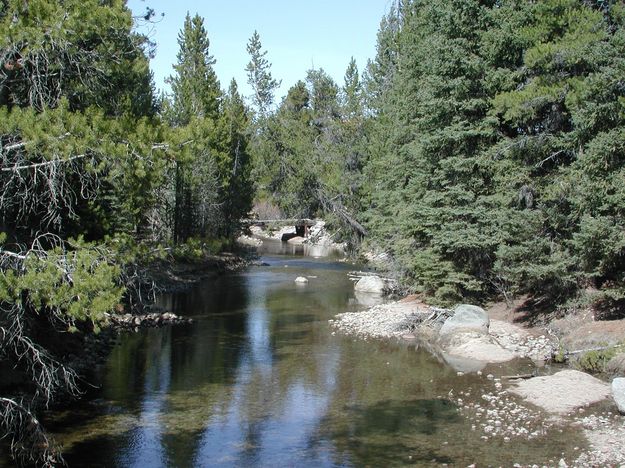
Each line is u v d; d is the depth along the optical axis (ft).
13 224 41.27
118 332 78.07
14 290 30.50
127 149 34.65
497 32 80.38
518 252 72.84
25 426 42.06
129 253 37.09
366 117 187.42
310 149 198.90
